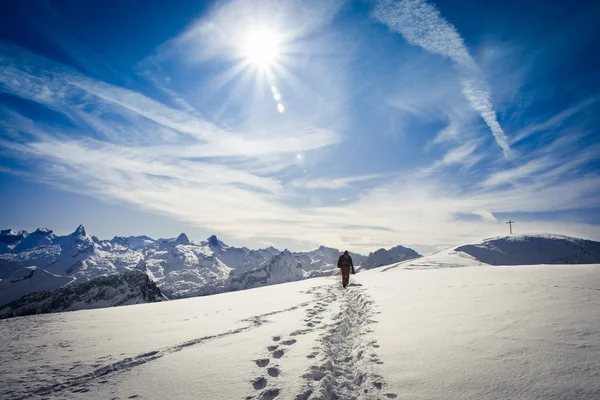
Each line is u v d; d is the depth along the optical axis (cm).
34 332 866
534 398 346
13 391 462
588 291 857
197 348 648
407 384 421
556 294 855
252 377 489
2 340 769
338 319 890
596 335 512
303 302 1223
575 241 11900
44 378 512
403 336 632
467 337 573
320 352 591
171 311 1187
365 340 645
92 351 657
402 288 1362
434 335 611
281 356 589
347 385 474
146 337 762
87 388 472
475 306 820
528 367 423
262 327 810
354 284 1822
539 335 539
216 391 445
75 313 1245
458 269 2128
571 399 335
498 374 413
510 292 957
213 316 1013
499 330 591
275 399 417
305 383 457
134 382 488
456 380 412
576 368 403
